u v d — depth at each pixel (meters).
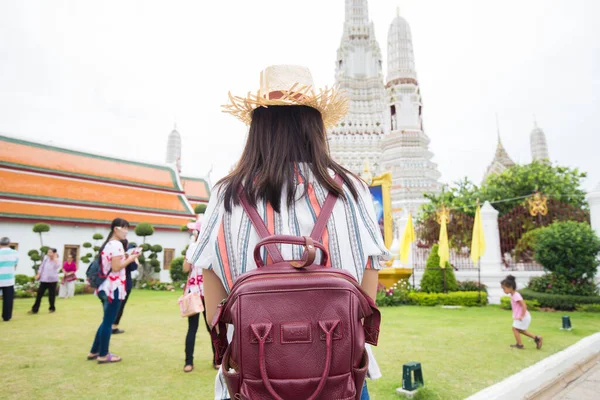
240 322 0.98
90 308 11.68
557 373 4.74
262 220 1.22
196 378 4.72
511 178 20.67
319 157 1.35
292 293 1.00
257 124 1.42
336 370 0.98
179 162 69.50
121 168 28.47
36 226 20.12
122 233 5.62
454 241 16.39
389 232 16.75
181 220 28.56
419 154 39.31
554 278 12.27
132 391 4.26
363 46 46.56
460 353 6.02
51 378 4.71
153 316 9.97
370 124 42.16
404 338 7.23
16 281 18.75
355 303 1.04
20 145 24.33
